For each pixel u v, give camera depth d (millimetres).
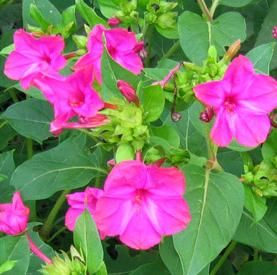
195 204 144
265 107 138
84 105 137
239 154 181
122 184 132
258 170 161
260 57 166
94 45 155
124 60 160
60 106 138
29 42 162
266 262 192
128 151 139
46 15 198
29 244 159
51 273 145
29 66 164
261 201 160
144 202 135
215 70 144
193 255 139
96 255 141
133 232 135
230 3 201
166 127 146
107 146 144
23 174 181
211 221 143
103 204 133
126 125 137
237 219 143
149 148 141
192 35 189
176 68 148
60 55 162
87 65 143
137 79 143
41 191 179
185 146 168
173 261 160
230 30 191
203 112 140
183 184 133
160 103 139
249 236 167
